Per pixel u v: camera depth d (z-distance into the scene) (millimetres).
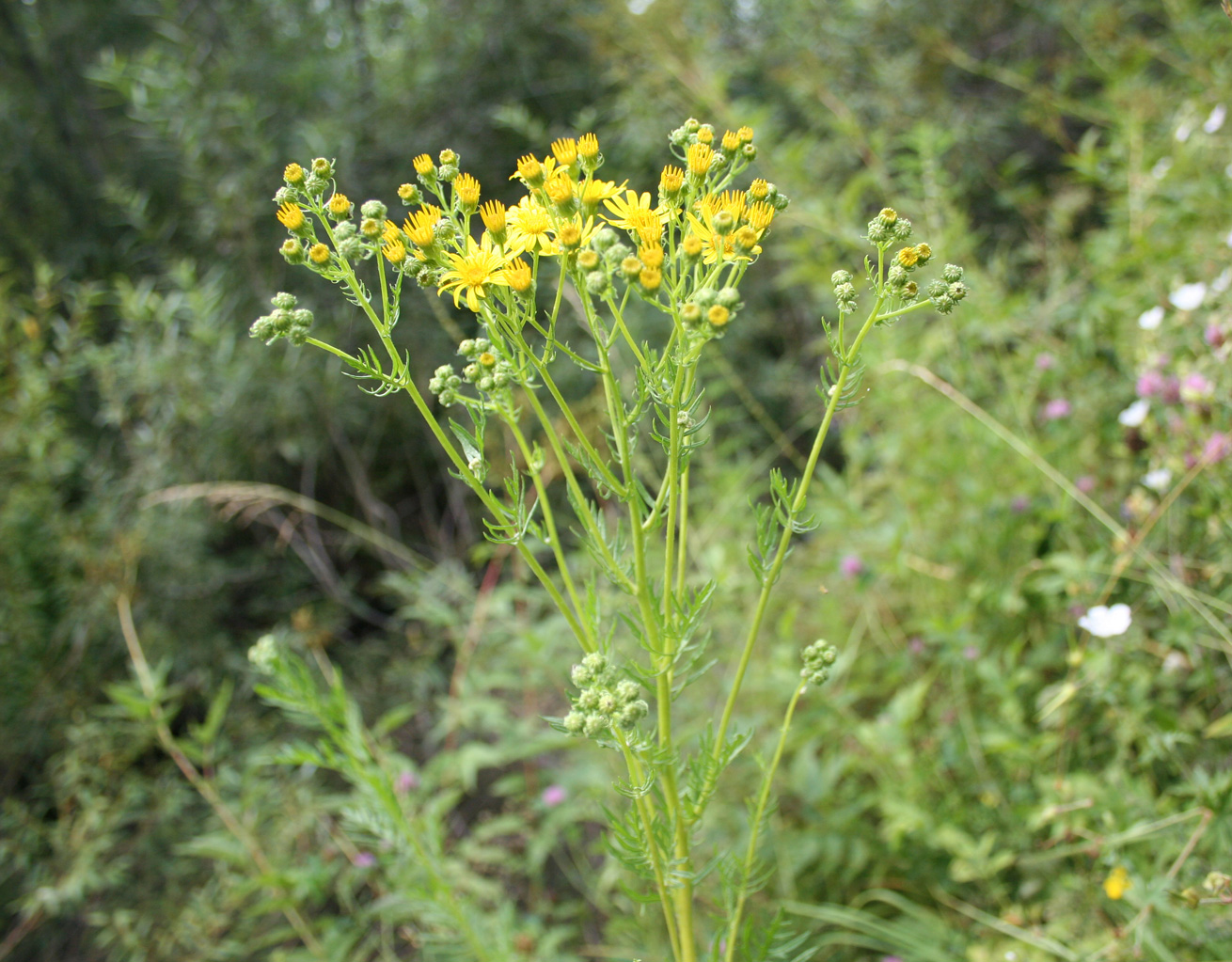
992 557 2668
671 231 1165
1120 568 2094
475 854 2521
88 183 4301
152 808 2975
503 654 3092
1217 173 2693
